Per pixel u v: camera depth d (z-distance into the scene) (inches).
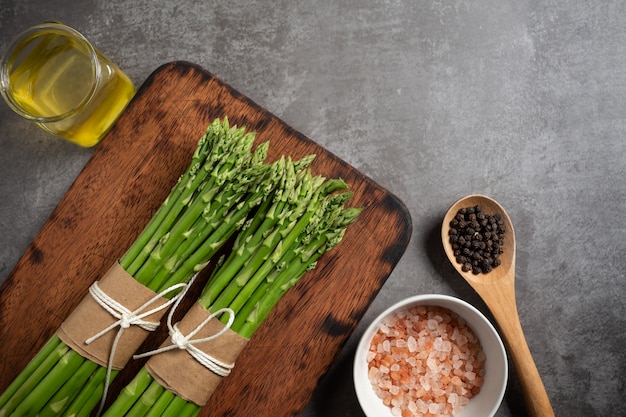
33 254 21.3
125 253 20.0
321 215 19.4
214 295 19.5
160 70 21.7
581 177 24.8
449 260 23.8
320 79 24.6
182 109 21.6
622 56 24.8
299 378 21.3
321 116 24.5
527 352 23.0
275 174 19.4
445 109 24.7
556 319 24.4
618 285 24.5
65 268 21.4
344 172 21.6
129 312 19.3
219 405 21.3
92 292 19.5
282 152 21.6
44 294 21.3
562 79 24.9
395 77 24.7
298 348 21.4
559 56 24.9
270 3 24.6
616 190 24.8
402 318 22.8
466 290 24.2
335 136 24.5
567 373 24.3
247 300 19.5
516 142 24.8
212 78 21.7
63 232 21.4
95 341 19.5
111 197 21.5
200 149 19.3
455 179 24.6
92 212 21.5
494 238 23.3
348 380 23.6
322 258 21.5
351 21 24.7
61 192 24.2
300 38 24.6
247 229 19.6
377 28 24.7
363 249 21.6
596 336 24.4
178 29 24.5
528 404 23.1
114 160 21.5
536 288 24.5
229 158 19.0
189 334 19.3
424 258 24.3
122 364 19.9
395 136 24.6
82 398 19.9
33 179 24.2
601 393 24.2
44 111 22.4
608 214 24.7
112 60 24.4
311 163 21.6
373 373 22.5
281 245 19.2
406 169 24.6
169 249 19.3
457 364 22.5
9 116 24.2
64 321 19.9
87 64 22.2
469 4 24.9
